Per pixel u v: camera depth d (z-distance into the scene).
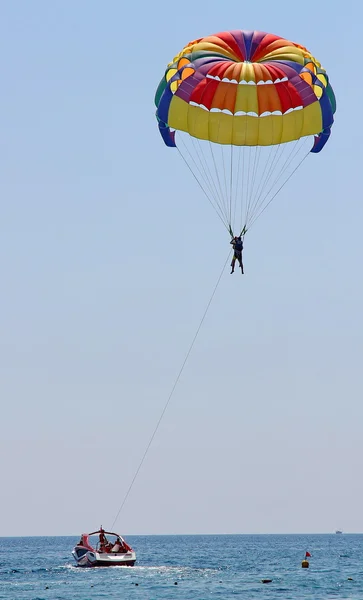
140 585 197.88
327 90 166.12
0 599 170.88
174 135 172.12
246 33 164.62
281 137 164.62
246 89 159.88
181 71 160.88
